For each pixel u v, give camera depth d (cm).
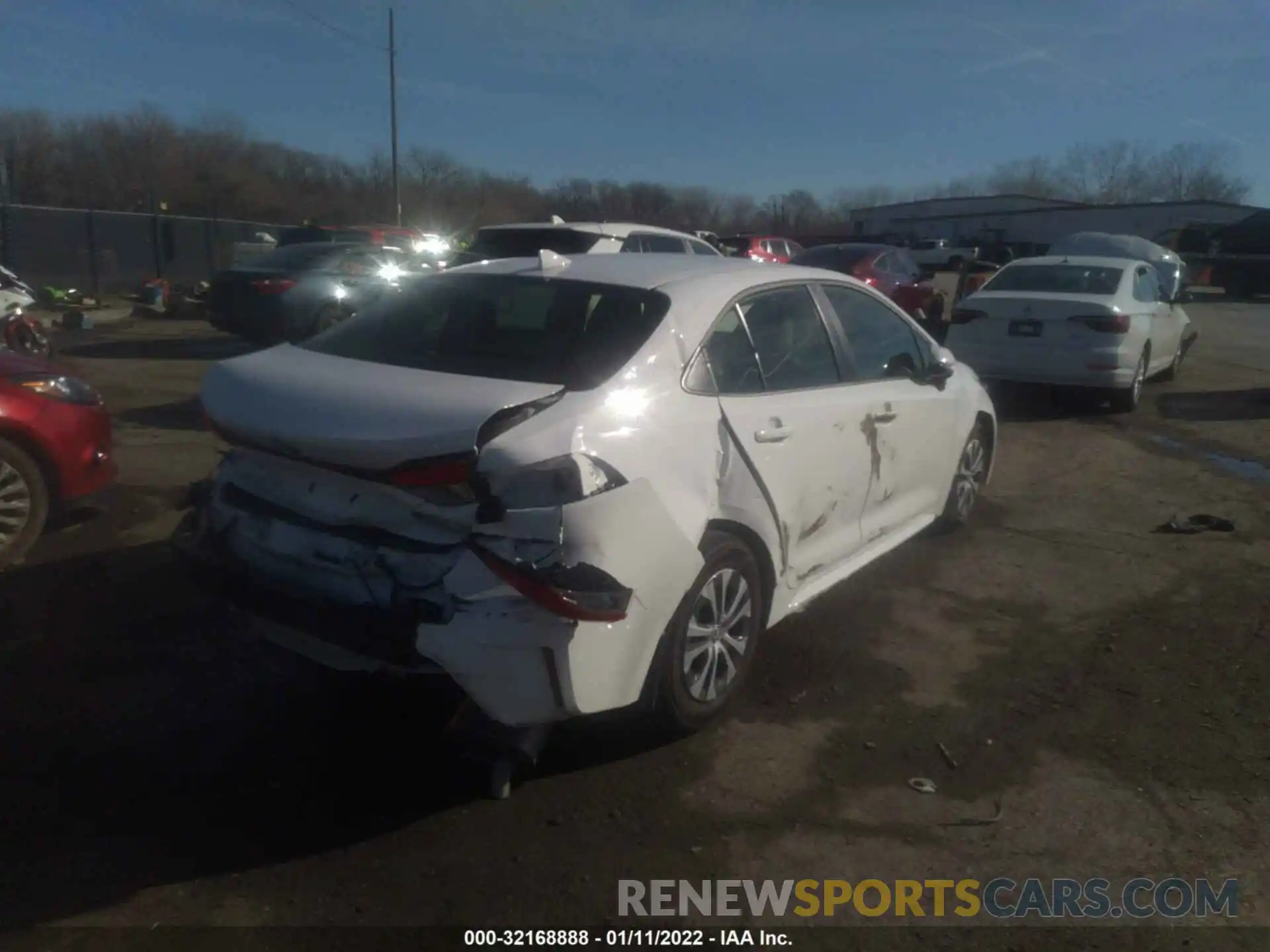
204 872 335
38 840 345
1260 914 335
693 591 400
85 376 1234
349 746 408
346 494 374
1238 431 1066
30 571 566
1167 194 7538
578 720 427
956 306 1170
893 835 368
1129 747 430
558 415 359
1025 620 557
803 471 458
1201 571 639
